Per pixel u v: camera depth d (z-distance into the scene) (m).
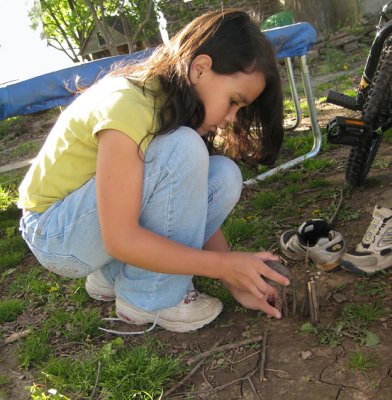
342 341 1.60
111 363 1.66
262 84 1.45
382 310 1.70
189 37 1.44
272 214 2.64
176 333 1.79
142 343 1.77
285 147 3.72
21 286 2.36
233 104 1.47
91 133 1.48
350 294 1.83
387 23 2.34
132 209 1.40
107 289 1.99
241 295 1.80
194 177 1.54
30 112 2.83
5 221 3.35
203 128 1.57
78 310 2.04
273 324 1.74
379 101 2.31
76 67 2.80
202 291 1.99
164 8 9.46
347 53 8.88
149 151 1.49
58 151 1.58
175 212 1.58
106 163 1.37
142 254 1.41
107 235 1.40
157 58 1.53
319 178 2.98
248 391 1.48
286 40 3.10
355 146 2.45
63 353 1.81
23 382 1.69
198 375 1.58
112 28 10.56
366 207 2.46
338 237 1.99
